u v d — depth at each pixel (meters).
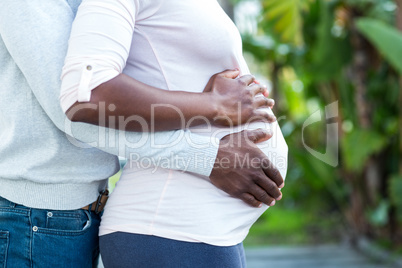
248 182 1.13
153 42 1.13
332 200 7.13
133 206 1.14
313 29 5.39
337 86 5.62
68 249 1.19
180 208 1.12
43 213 1.16
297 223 6.79
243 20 5.91
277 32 4.80
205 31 1.13
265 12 4.75
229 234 1.16
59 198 1.17
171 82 1.15
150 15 1.11
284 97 7.14
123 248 1.14
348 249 5.54
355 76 5.39
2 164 1.16
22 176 1.13
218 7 1.20
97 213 1.27
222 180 1.13
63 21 1.09
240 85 1.17
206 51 1.15
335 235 6.23
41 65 1.05
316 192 7.03
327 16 4.97
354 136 5.03
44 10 1.07
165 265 1.11
